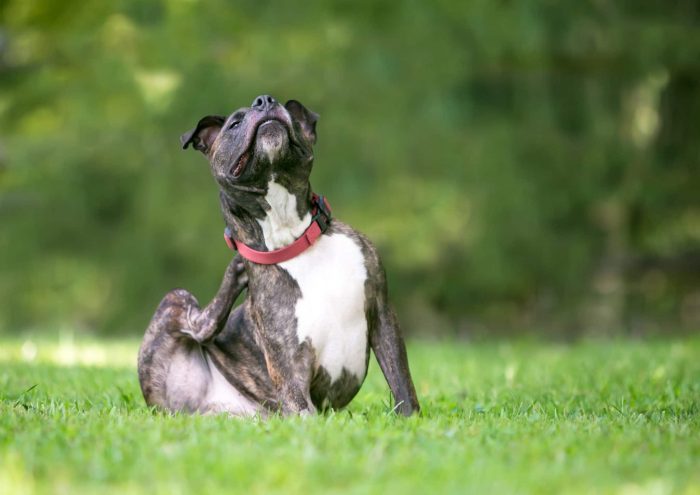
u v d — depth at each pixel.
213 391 6.79
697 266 20.12
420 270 19.02
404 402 6.21
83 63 18.98
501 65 18.30
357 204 17.81
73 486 4.21
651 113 18.95
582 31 17.39
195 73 17.73
